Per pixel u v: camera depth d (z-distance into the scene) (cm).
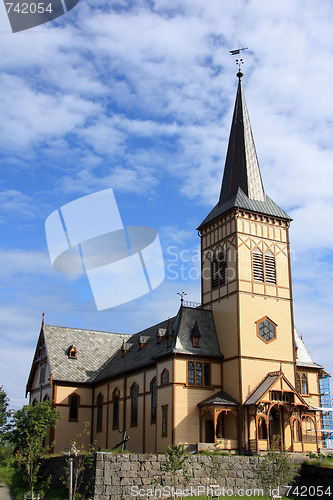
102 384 7169
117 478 4281
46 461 5284
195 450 5375
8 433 5641
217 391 5841
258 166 6762
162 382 5822
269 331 6047
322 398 7056
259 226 6356
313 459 5128
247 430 5531
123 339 7838
